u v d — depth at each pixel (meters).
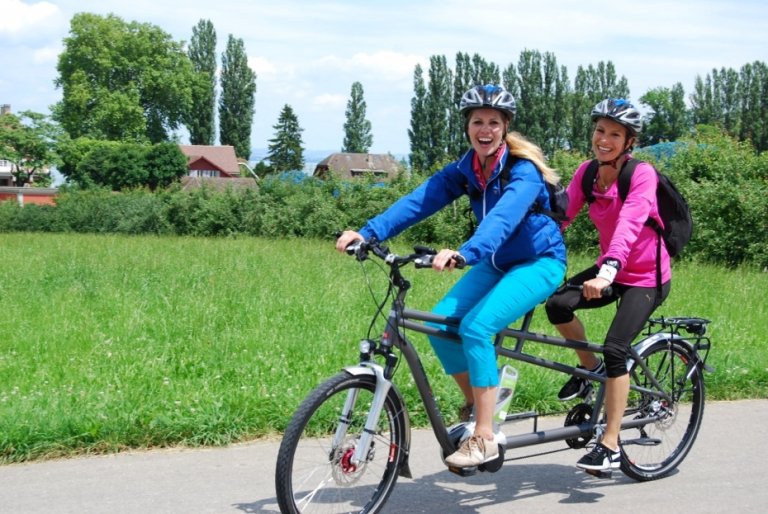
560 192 4.68
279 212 27.55
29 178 79.50
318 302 10.17
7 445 5.23
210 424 5.62
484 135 4.45
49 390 6.35
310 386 6.60
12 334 8.45
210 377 6.81
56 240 23.70
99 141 79.62
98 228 34.19
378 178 27.02
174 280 12.14
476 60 74.94
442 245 22.92
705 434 6.02
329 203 26.61
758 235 17.09
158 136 87.44
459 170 4.66
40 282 12.10
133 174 75.88
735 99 83.56
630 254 4.99
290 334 8.34
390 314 4.36
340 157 90.62
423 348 7.83
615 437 4.92
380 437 4.45
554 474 5.28
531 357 4.86
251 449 5.51
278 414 5.86
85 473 5.03
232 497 4.70
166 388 6.43
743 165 18.53
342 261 15.35
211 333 8.38
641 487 5.07
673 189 4.97
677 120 80.31
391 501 4.77
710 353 7.83
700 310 10.23
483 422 4.46
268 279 12.26
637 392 5.23
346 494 4.42
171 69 87.44
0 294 10.91
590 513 4.63
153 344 7.96
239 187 30.02
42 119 79.12
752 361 7.58
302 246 20.62
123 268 13.99
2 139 77.38
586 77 78.75
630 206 4.80
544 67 70.62
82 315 9.35
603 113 4.88
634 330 4.92
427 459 5.46
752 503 4.80
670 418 5.34
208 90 91.56
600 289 4.57
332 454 4.21
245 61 98.56
